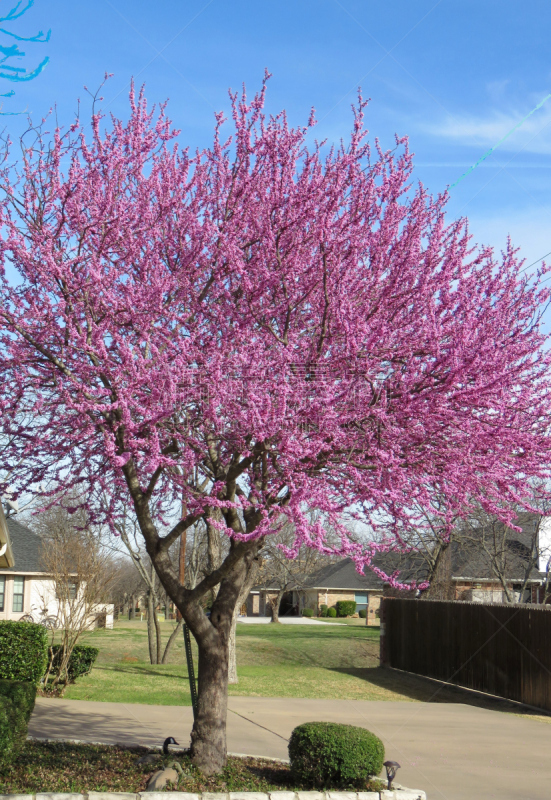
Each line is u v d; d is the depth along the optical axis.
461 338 5.53
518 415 5.93
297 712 12.55
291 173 6.47
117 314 6.23
